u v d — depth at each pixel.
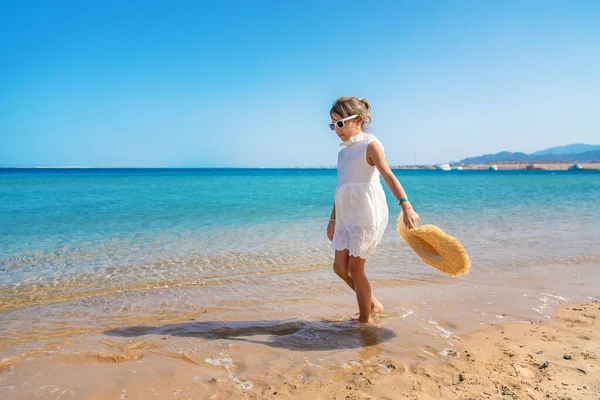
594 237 7.79
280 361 2.74
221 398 2.25
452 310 3.79
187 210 13.02
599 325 3.37
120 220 10.52
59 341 3.13
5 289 4.64
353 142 3.35
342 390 2.33
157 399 2.25
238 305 4.04
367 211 3.26
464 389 2.32
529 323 3.44
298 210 12.99
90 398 2.26
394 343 3.02
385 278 4.97
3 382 2.45
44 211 12.70
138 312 3.85
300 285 4.75
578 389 2.30
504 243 7.21
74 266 5.70
